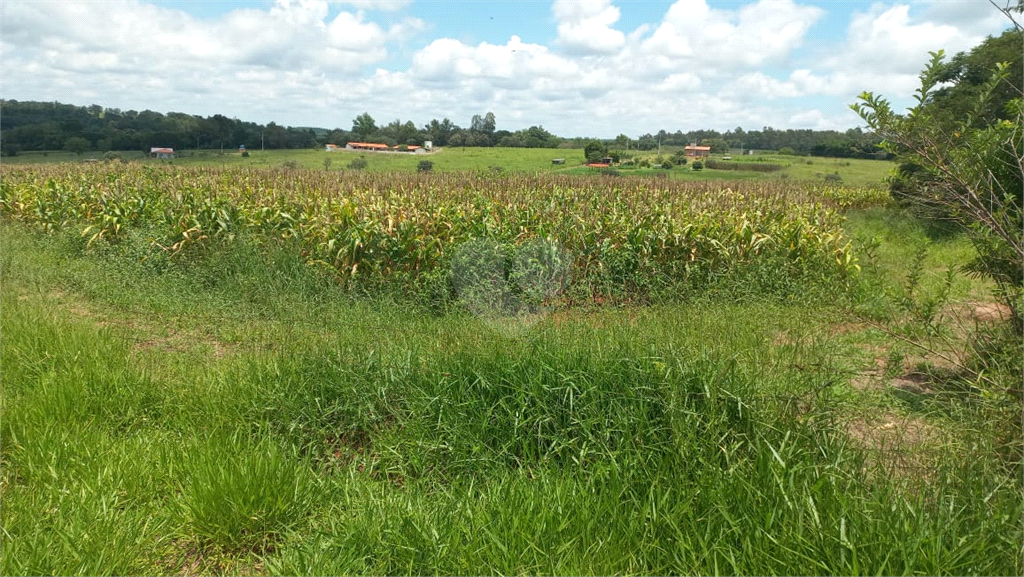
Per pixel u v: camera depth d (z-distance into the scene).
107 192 14.07
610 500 2.96
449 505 3.15
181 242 9.97
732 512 2.78
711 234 9.84
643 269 8.81
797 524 2.58
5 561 2.72
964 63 12.31
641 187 16.78
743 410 3.34
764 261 9.25
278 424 4.23
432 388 4.18
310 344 5.19
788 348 4.39
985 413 3.41
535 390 3.82
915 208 4.00
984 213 3.28
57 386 4.55
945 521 2.56
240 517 3.06
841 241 11.02
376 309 7.55
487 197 13.98
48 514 3.20
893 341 5.64
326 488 3.44
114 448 3.85
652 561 2.69
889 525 2.51
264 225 10.62
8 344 5.56
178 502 3.24
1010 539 2.48
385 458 3.84
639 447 3.33
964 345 4.24
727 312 6.48
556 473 3.39
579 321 5.56
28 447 3.81
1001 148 3.37
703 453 3.13
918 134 3.35
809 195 18.98
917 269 5.12
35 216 14.59
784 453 2.95
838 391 4.10
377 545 2.87
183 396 4.64
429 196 12.38
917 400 4.40
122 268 9.38
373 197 12.38
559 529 2.79
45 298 7.73
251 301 7.92
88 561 2.78
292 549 2.88
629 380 3.73
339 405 4.30
